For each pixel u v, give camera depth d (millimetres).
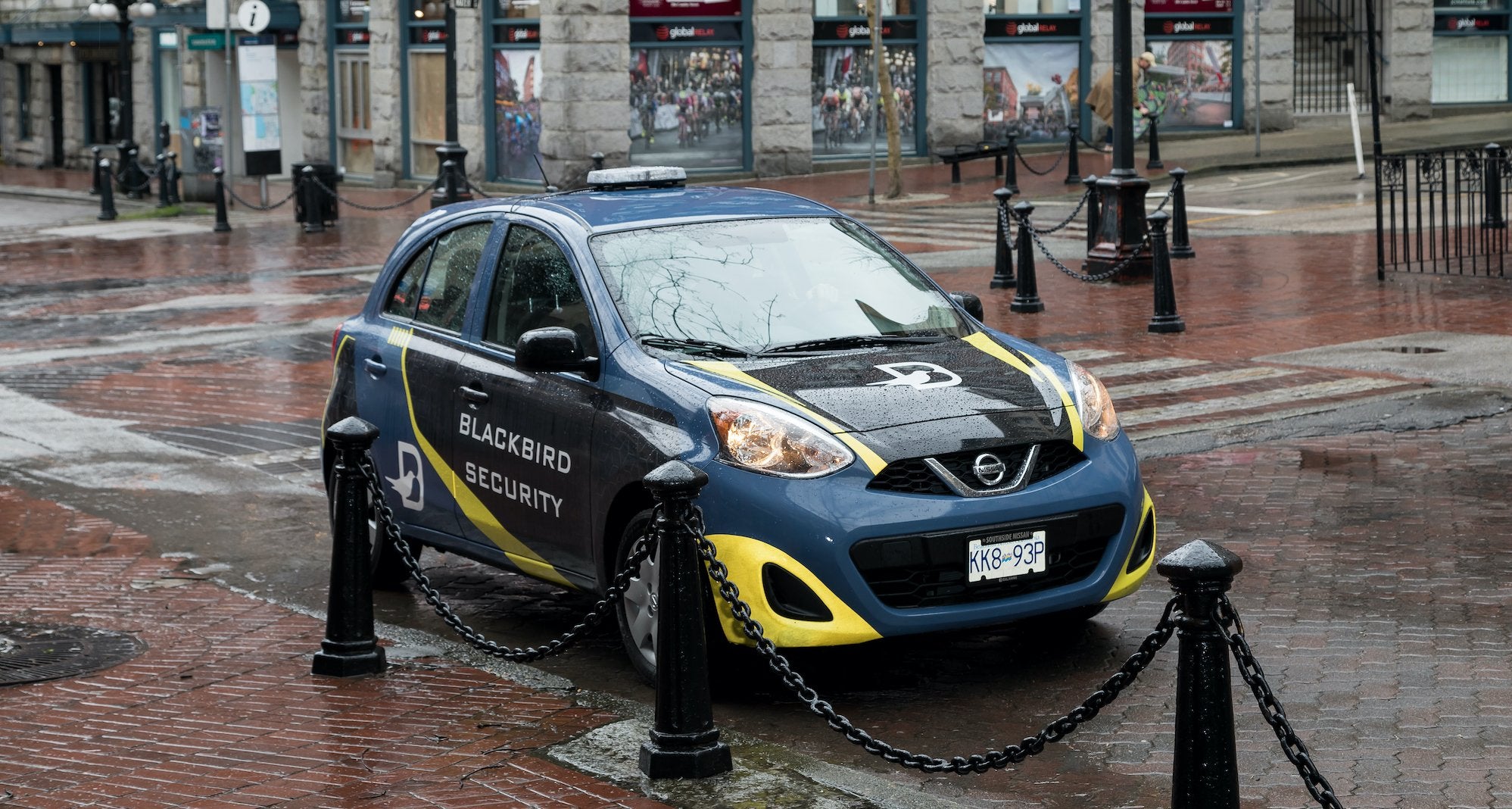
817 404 6102
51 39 43594
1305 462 9719
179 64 39125
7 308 18984
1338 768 5254
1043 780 5320
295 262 22719
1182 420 10992
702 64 31594
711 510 6012
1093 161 31844
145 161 41750
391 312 8023
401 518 7820
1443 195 16516
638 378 6418
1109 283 17438
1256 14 29219
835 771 5305
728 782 5227
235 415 12602
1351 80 35188
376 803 5121
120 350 15766
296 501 10016
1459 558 7676
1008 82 33969
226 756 5617
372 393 7906
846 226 7406
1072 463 6246
